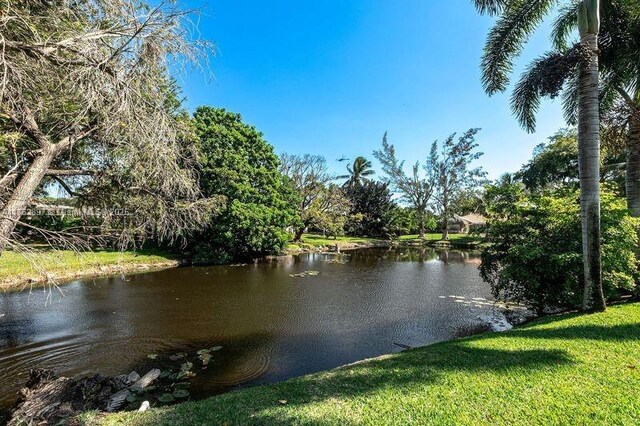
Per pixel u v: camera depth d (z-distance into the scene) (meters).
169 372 5.13
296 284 12.09
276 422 2.73
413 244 31.52
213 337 6.71
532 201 7.68
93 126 4.37
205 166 16.64
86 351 5.97
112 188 5.52
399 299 9.96
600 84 8.44
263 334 6.91
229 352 5.96
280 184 22.12
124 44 3.60
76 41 3.40
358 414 2.81
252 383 4.79
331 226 29.61
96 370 5.23
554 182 22.06
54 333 6.86
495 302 9.46
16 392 4.55
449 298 10.08
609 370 3.45
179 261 16.20
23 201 3.69
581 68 5.83
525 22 7.84
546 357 3.85
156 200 5.86
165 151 4.37
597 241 5.72
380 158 35.66
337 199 32.41
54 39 3.62
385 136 35.03
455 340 5.23
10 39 3.27
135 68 3.73
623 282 6.43
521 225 7.56
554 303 6.93
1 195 3.69
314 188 30.28
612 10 7.23
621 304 6.20
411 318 8.05
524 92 7.91
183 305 9.09
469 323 7.67
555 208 7.09
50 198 5.30
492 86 8.30
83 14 3.84
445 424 2.62
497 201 8.42
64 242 4.00
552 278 6.79
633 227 6.84
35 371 4.55
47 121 4.37
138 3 3.70
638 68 7.07
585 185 5.80
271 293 10.63
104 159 5.16
